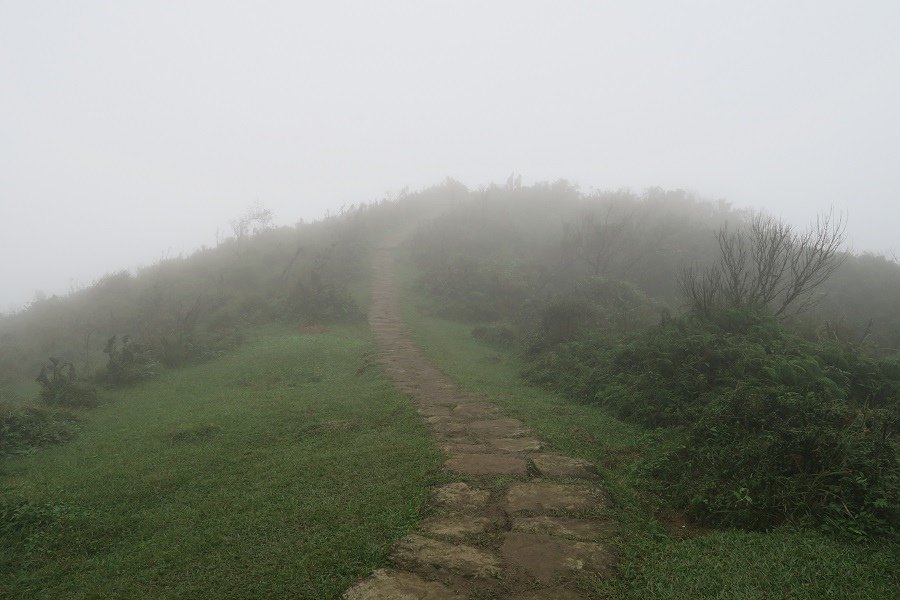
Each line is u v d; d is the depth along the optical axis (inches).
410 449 250.5
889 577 134.6
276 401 365.1
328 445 268.8
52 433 311.9
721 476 195.9
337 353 525.7
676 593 132.0
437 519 177.6
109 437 310.5
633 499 195.2
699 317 385.7
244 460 253.3
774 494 176.2
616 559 152.6
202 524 185.6
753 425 226.1
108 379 458.3
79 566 163.6
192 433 295.7
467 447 255.1
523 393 373.7
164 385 450.3
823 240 429.1
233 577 148.3
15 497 214.1
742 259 432.8
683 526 178.1
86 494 217.5
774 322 359.9
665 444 244.5
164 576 152.9
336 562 151.8
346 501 195.2
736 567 142.0
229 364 506.0
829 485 173.5
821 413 221.1
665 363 320.2
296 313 682.8
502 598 132.7
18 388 535.2
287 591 139.5
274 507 194.5
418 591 135.4
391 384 395.9
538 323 558.6
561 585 138.2
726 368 303.0
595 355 400.8
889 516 158.9
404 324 668.1
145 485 225.5
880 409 245.4
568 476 217.8
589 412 319.6
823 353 311.4
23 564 164.6
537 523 174.2
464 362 488.1
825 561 141.6
